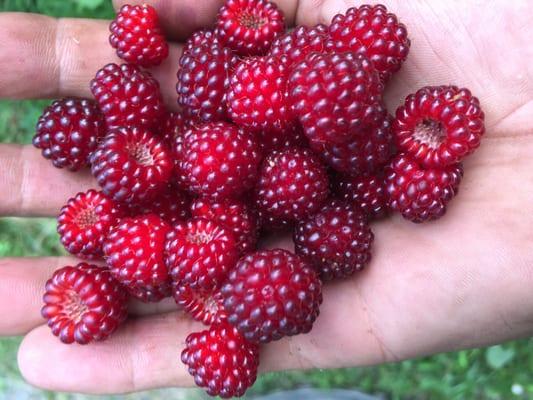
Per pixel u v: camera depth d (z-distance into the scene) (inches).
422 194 4.0
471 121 3.9
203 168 4.0
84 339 4.2
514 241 3.9
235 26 4.6
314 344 4.4
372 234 4.2
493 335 4.2
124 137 4.2
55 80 5.1
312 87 3.6
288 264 3.7
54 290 4.2
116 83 4.4
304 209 4.1
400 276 4.2
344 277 4.3
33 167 4.9
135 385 4.6
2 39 4.7
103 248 4.3
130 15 4.6
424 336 4.2
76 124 4.5
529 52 4.2
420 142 4.0
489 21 4.2
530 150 4.2
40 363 4.5
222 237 3.9
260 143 4.3
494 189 4.1
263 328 3.6
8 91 5.0
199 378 4.0
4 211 5.0
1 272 4.7
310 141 4.1
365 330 4.3
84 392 4.7
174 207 4.6
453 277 4.0
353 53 3.7
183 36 5.2
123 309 4.4
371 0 4.7
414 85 4.6
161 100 4.7
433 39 4.4
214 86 4.3
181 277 3.9
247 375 4.0
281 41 4.2
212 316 4.2
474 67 4.4
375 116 3.7
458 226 4.1
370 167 4.1
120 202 4.3
